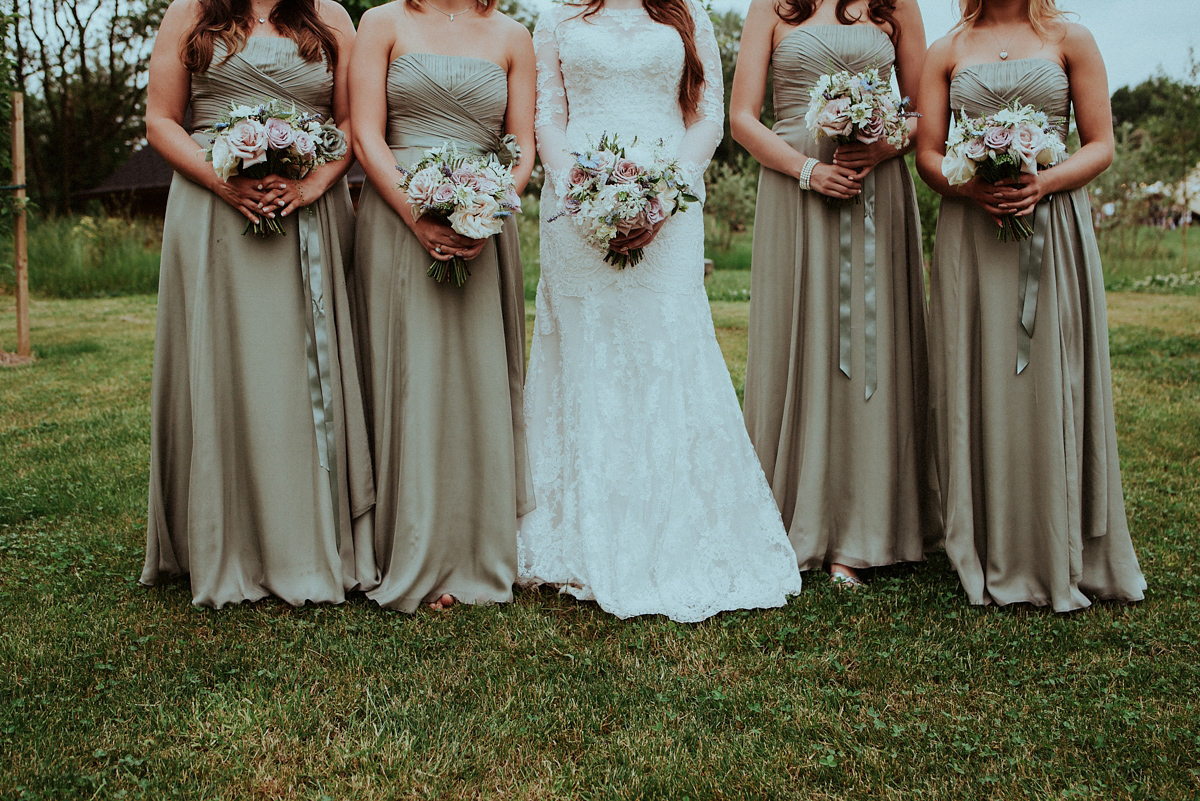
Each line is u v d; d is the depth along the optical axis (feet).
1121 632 8.95
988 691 7.91
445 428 9.73
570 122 10.50
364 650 8.47
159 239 56.54
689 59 10.43
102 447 15.74
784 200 10.54
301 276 9.47
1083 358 9.62
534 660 8.36
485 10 9.89
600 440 10.12
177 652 8.39
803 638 8.88
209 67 9.23
